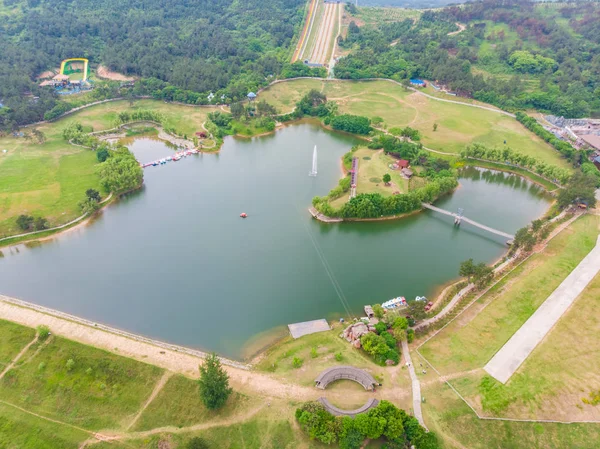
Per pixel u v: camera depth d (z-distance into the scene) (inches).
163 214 7450.8
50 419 3860.7
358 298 5516.7
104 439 3703.3
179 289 5698.8
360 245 6643.7
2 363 4340.6
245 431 3742.6
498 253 6441.9
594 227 6717.5
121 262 6240.2
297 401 3971.5
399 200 7194.9
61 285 5782.5
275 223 7194.9
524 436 3659.0
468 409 3858.3
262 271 6043.3
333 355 4488.2
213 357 3927.2
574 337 4635.8
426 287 5723.4
